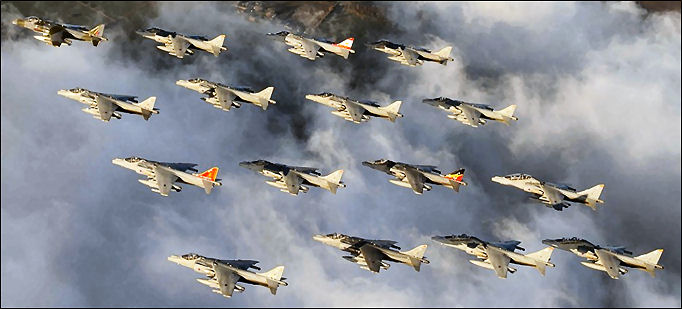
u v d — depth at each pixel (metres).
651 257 179.75
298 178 191.50
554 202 192.12
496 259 178.62
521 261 179.75
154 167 186.00
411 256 176.38
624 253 184.50
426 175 198.38
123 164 188.62
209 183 184.88
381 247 179.25
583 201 193.38
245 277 170.38
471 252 182.62
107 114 198.12
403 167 197.88
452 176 197.25
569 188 195.38
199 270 173.38
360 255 177.38
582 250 183.00
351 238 181.00
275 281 168.12
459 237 185.00
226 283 167.88
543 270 177.38
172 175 185.88
